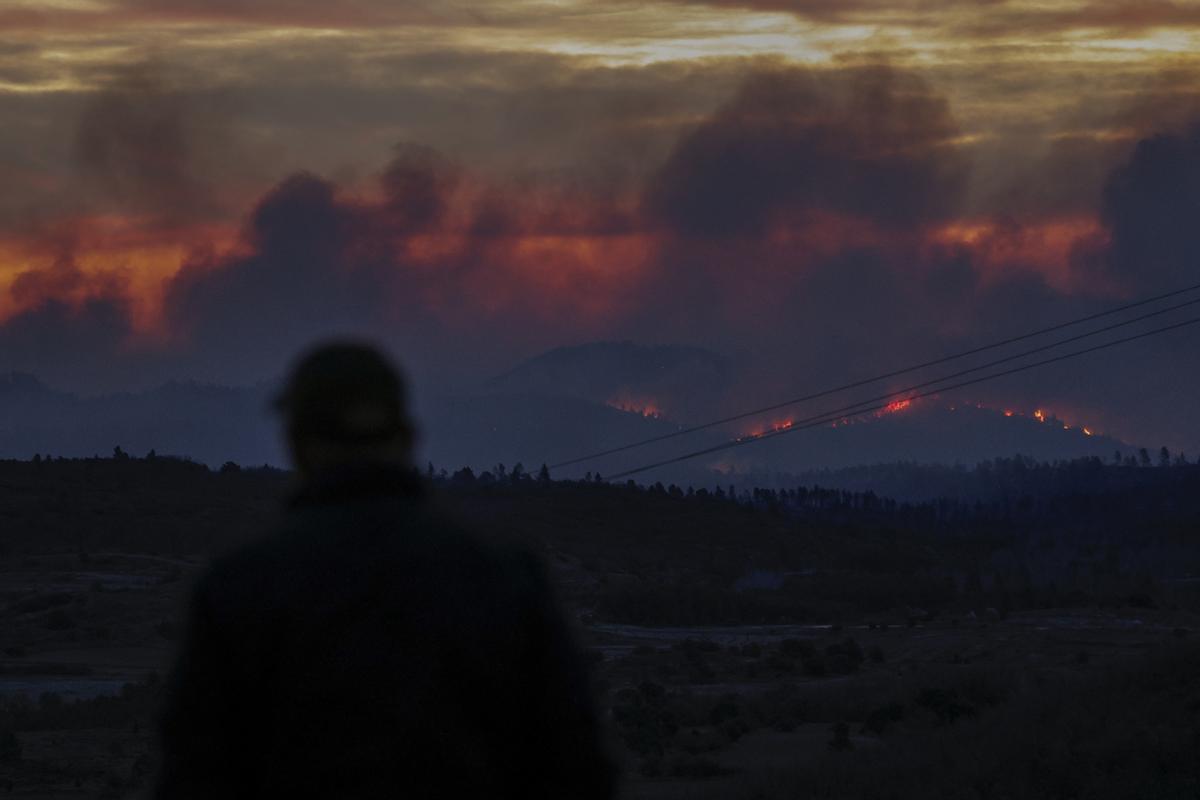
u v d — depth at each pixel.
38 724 99.88
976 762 49.66
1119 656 148.50
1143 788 42.41
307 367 8.51
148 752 84.38
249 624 7.83
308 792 7.61
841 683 141.25
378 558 7.92
